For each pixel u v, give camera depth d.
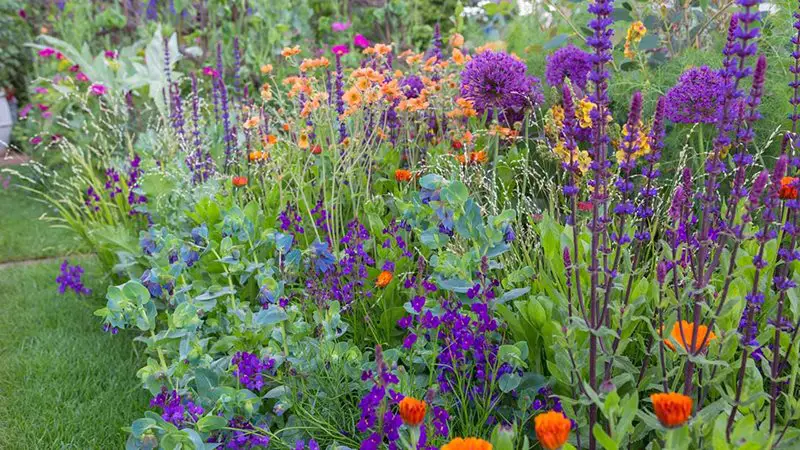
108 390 3.17
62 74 6.91
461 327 2.37
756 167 3.12
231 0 7.59
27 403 3.11
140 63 6.87
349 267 2.94
